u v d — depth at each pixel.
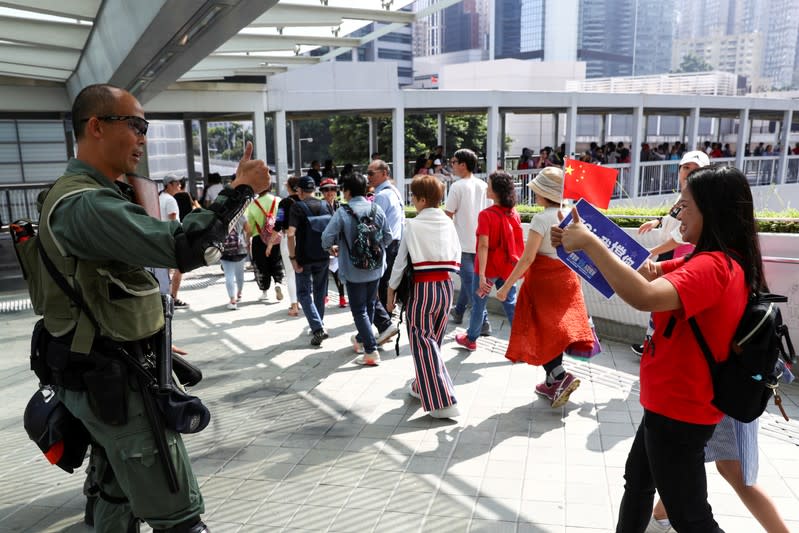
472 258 6.57
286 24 7.56
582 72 61.56
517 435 4.12
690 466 2.19
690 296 2.00
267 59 11.50
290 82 14.97
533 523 3.12
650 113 25.72
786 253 5.01
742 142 24.12
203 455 4.00
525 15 176.38
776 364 2.17
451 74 63.41
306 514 3.27
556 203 4.25
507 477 3.58
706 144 24.62
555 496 3.37
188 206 5.90
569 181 3.07
